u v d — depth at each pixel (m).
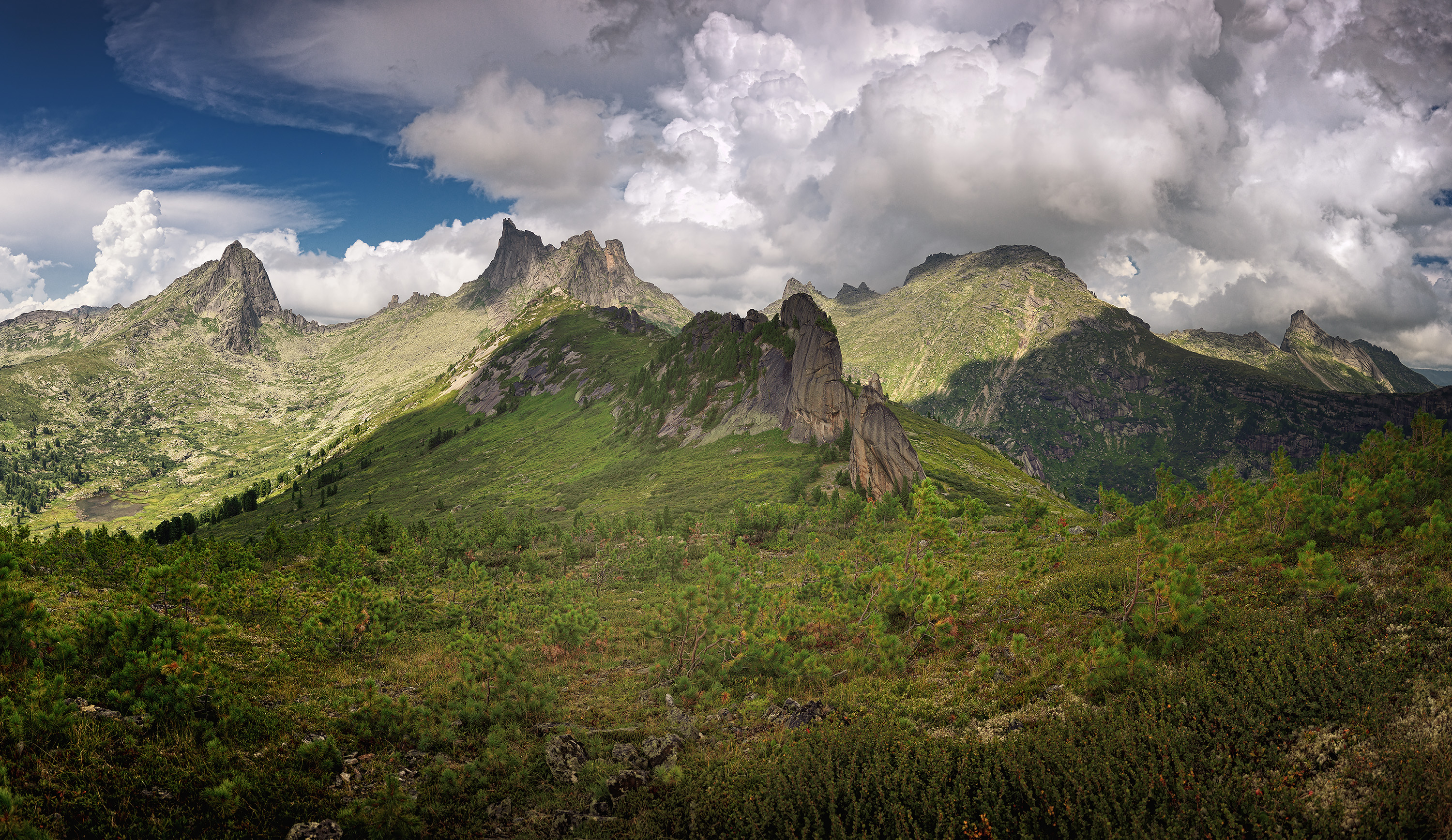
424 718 22.12
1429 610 17.16
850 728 18.77
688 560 62.91
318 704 22.92
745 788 16.55
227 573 43.28
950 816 14.05
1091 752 15.09
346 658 30.55
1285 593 22.14
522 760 19.27
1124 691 18.08
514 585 52.59
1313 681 15.77
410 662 31.30
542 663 31.88
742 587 32.72
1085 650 21.59
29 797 12.55
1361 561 22.95
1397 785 12.13
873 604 31.98
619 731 21.55
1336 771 13.12
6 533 44.31
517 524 91.19
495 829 16.03
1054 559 37.78
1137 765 14.38
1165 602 22.11
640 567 58.16
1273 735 14.70
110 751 15.02
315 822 14.70
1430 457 30.67
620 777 17.89
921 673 24.28
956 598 28.53
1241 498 35.44
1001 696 20.03
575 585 53.00
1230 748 14.59
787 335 178.12
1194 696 16.61
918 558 38.31
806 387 148.00
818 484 112.88
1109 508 54.81
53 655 18.53
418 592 47.44
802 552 65.75
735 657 27.41
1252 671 17.06
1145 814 12.98
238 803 14.24
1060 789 14.16
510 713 22.88
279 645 31.02
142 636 19.97
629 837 15.43
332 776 16.98
